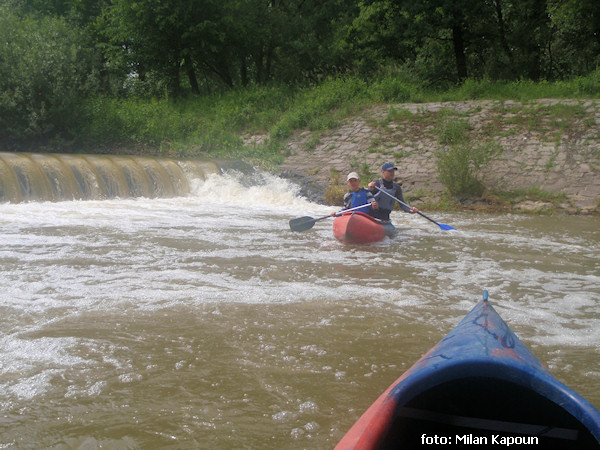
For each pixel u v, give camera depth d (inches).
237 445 97.2
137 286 202.1
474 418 70.2
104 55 986.1
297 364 133.5
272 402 113.6
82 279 210.5
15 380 122.3
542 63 1143.6
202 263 243.3
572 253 281.4
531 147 525.0
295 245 294.8
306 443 98.0
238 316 169.8
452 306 185.2
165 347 143.4
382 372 129.1
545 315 176.4
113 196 475.5
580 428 64.4
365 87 751.1
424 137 586.2
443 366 64.6
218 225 355.3
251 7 1009.5
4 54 612.7
